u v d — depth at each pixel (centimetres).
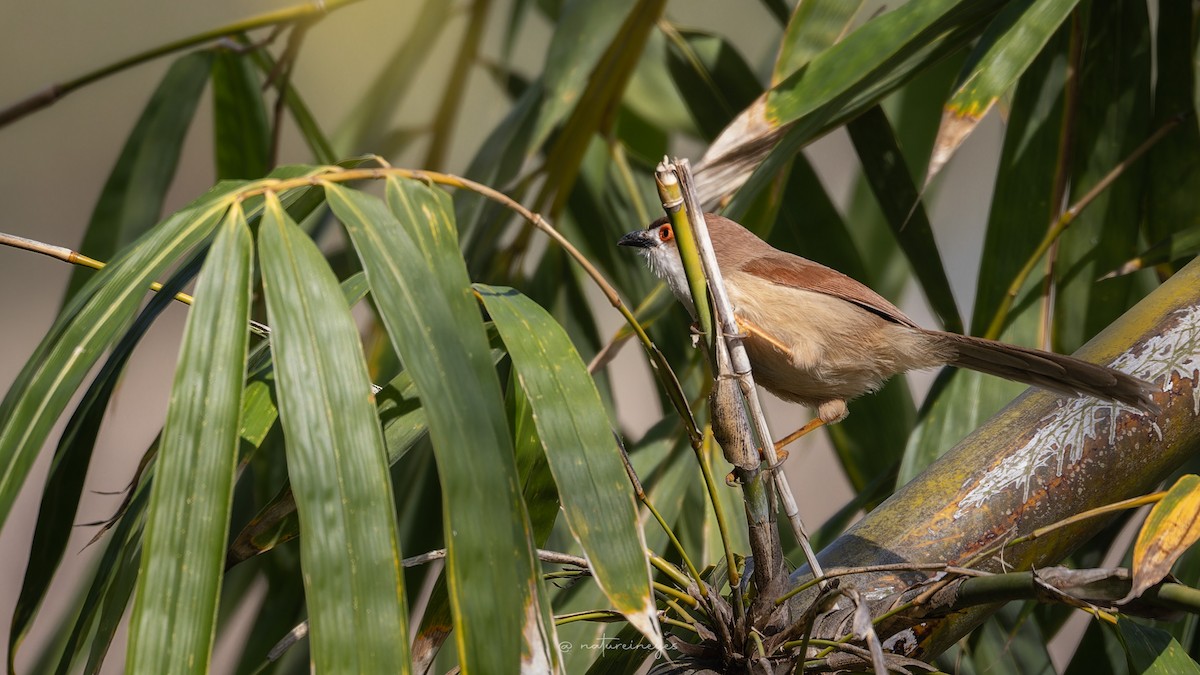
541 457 479
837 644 393
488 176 747
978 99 506
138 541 411
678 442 663
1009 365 572
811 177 755
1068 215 632
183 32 1555
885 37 539
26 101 619
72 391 343
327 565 319
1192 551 577
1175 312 507
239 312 338
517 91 886
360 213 364
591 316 790
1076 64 655
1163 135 642
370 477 329
